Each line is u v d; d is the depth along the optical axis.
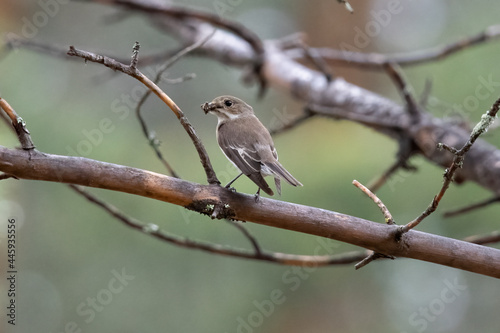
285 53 11.91
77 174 4.76
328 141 12.02
